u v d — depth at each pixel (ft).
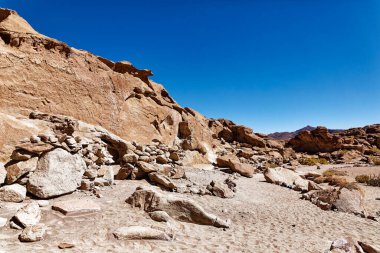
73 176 32.12
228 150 108.17
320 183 65.41
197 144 78.07
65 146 32.53
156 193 29.68
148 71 82.74
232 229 27.84
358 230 30.99
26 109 47.52
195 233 25.49
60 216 24.27
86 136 48.70
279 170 63.72
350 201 40.55
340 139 157.28
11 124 36.86
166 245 21.86
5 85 45.62
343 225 32.55
